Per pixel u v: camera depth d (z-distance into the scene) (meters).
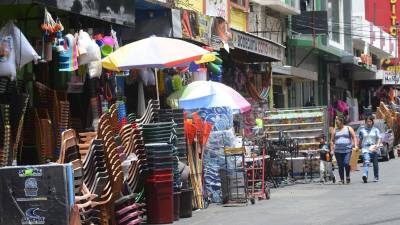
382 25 55.62
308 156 20.36
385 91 51.28
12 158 10.91
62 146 9.41
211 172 15.09
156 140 12.42
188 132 13.95
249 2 27.72
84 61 12.05
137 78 15.37
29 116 11.77
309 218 11.98
